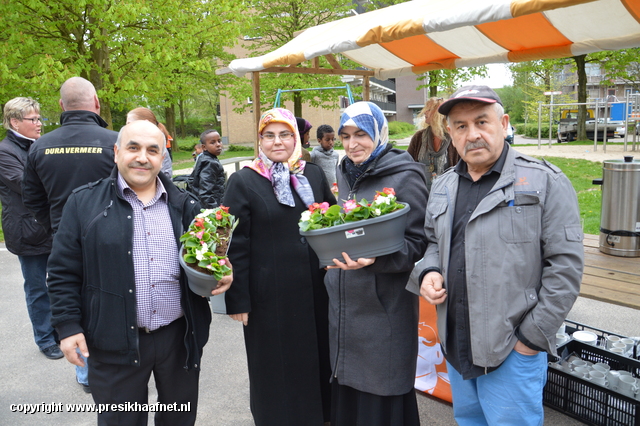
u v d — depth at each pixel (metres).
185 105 38.81
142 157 2.05
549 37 3.52
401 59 4.69
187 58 11.17
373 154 2.21
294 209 2.52
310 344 2.56
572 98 33.62
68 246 2.08
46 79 8.62
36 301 3.86
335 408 2.47
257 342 2.53
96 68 10.23
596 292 2.79
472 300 1.87
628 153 15.70
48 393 3.39
